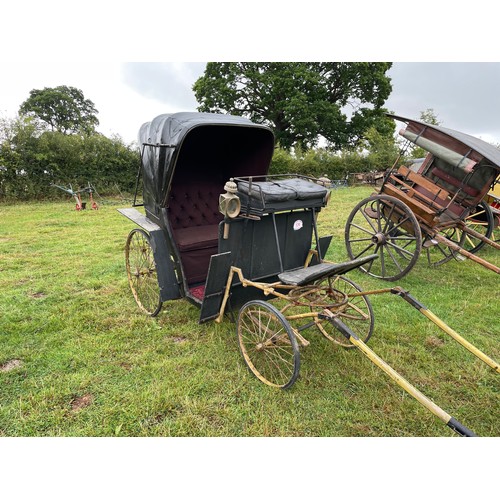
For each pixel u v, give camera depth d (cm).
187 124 322
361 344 225
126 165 1581
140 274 421
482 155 417
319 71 2169
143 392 272
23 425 242
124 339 346
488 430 248
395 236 543
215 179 453
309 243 363
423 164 547
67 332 355
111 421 247
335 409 261
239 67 2177
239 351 327
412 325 379
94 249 648
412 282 507
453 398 276
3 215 1036
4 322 373
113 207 1208
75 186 1474
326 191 336
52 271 526
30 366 302
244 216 296
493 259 618
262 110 2280
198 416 253
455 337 259
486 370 308
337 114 2081
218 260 287
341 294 311
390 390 280
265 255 330
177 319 383
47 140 1419
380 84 2130
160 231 355
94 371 298
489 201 707
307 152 2031
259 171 404
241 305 342
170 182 332
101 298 433
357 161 1986
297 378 289
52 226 867
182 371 298
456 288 488
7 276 508
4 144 1337
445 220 511
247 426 246
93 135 1563
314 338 352
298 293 311
